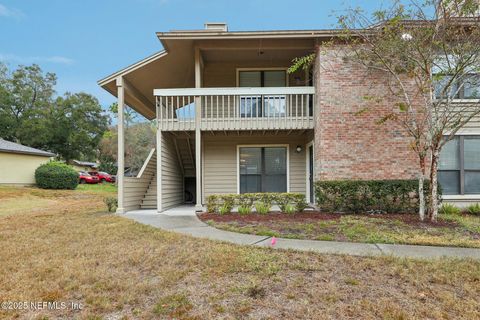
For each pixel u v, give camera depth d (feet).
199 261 13.38
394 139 27.04
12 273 12.58
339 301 9.69
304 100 32.53
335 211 26.23
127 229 20.44
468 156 28.50
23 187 61.36
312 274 11.86
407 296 10.02
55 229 21.17
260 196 26.99
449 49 21.67
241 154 34.86
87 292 10.68
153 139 97.30
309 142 32.76
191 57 32.07
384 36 22.41
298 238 17.71
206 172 34.63
